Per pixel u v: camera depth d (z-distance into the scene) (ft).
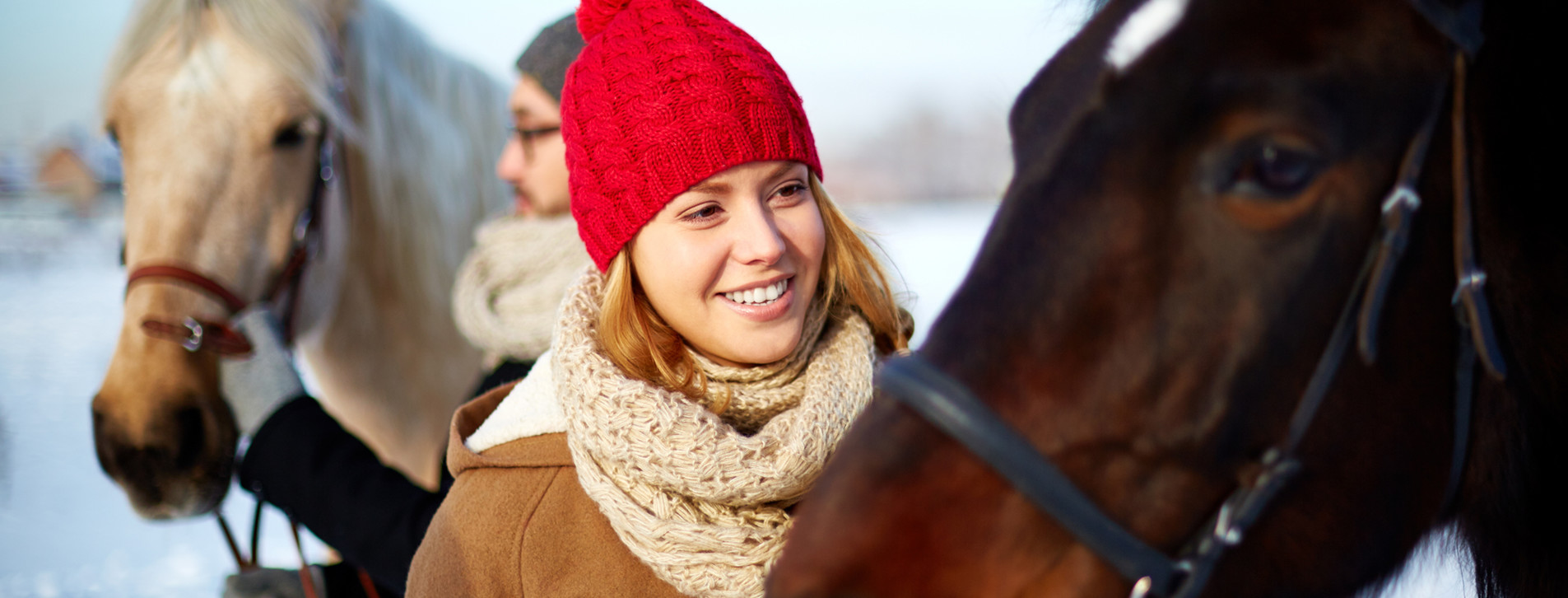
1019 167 2.60
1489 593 3.41
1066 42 2.70
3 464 13.82
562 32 5.35
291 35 5.80
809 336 3.47
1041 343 2.37
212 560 10.73
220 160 5.61
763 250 3.16
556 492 3.35
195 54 5.64
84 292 29.66
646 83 3.21
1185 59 2.35
